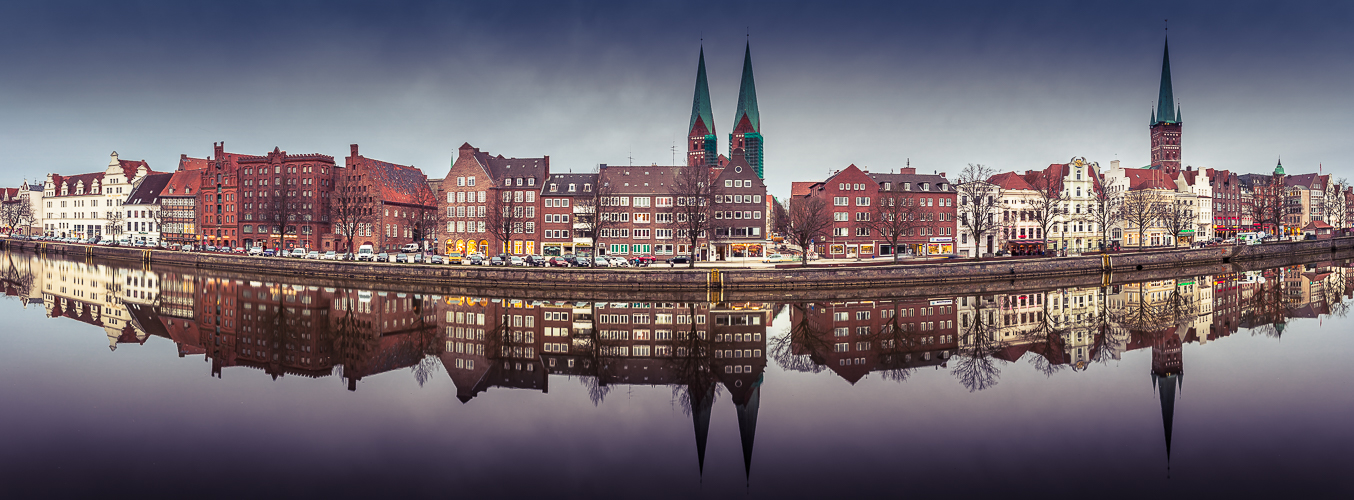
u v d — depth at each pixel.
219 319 65.25
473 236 129.12
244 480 26.70
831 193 126.25
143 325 61.56
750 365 46.53
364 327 61.31
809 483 26.88
